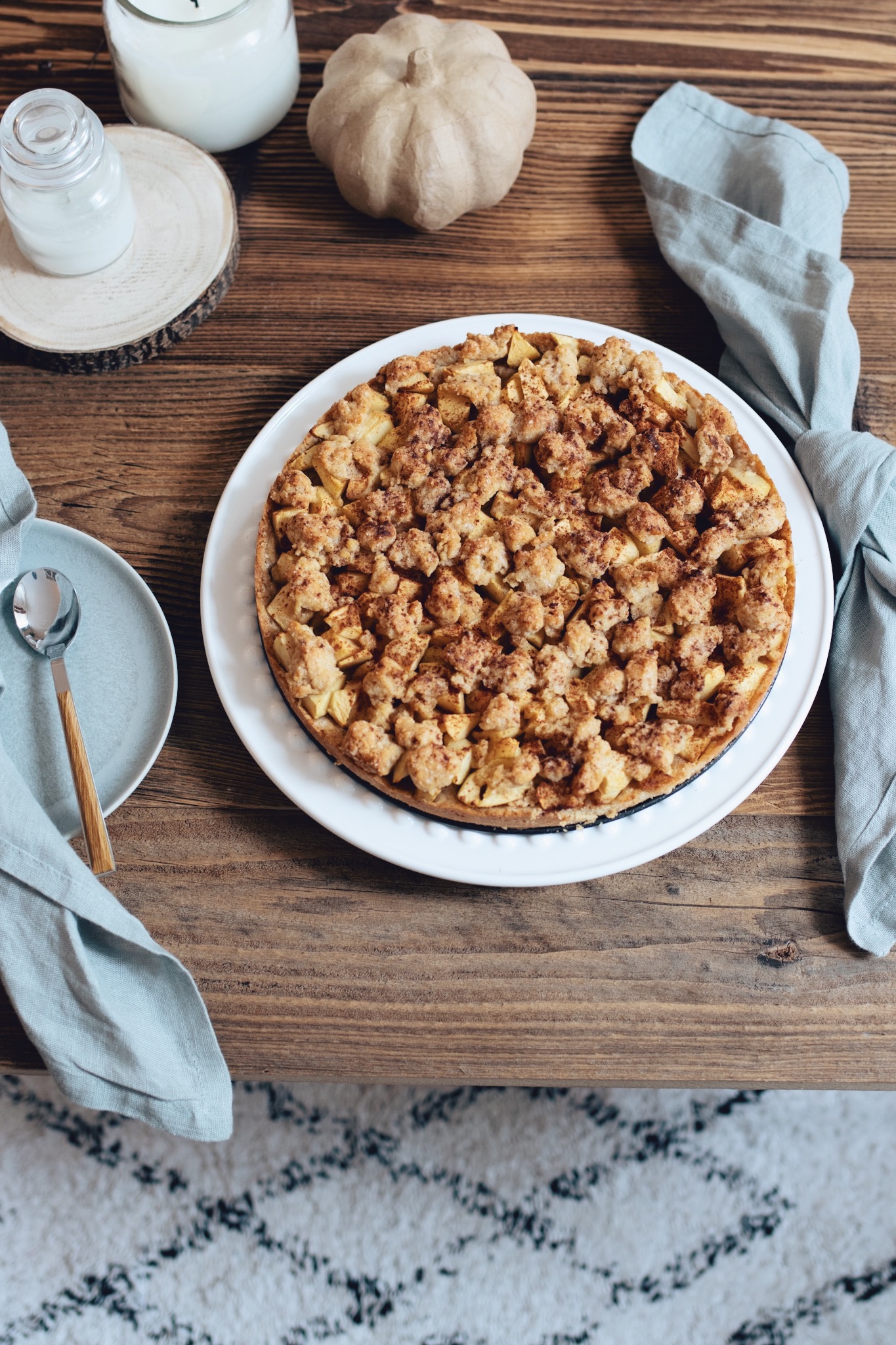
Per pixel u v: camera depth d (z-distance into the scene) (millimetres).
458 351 985
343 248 1084
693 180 1102
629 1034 925
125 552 1014
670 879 950
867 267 1085
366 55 1060
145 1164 1287
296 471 958
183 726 975
